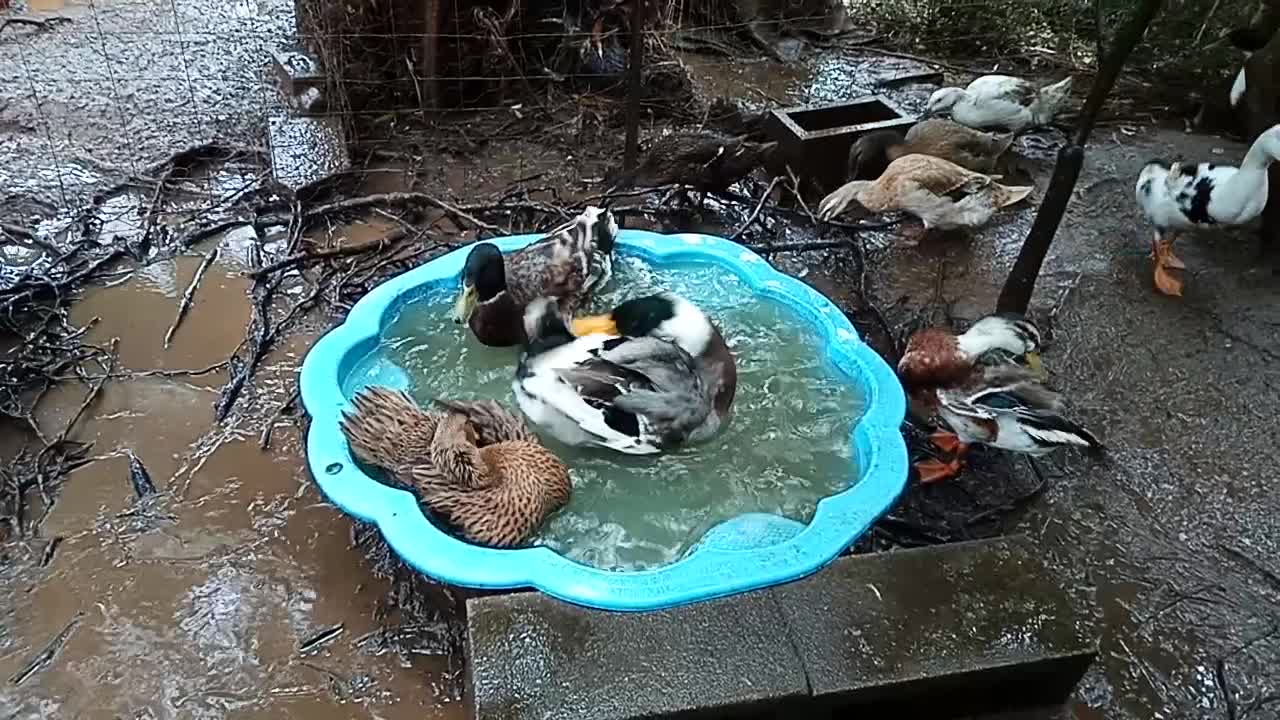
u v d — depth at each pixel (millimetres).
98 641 1862
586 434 2053
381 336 2363
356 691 1808
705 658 1695
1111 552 2117
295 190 2967
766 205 3074
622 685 1656
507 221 2971
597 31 3701
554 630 1722
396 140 3377
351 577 1983
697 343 2135
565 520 1986
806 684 1670
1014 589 1811
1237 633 1973
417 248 2838
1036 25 4383
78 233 2812
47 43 3766
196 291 2666
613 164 3297
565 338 2168
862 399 2279
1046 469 2281
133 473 2158
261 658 1850
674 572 1807
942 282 2857
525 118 3553
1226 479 2293
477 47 3553
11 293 2545
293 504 2117
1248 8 3953
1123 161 3506
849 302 2748
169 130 3303
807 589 1796
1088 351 2648
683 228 3027
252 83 3602
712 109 3508
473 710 1693
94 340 2484
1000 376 2186
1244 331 2729
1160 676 1896
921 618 1763
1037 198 3283
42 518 2059
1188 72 3912
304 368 2201
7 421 2256
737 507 2027
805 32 4387
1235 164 3490
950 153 3121
